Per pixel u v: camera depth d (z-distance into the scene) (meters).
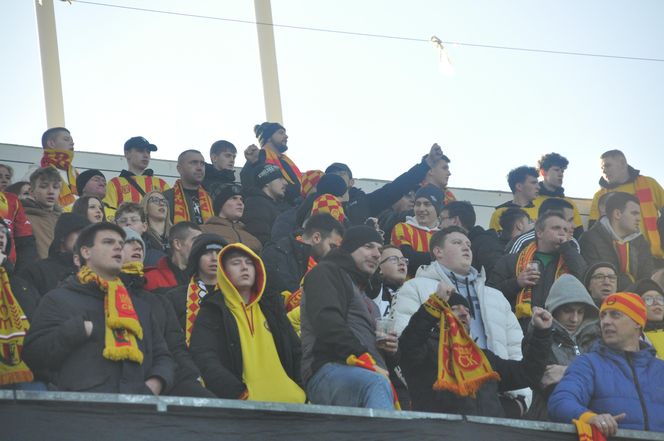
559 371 25.23
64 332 20.31
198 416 18.73
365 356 21.28
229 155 36.94
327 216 28.44
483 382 23.44
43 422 17.80
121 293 21.27
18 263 29.66
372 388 20.95
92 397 18.16
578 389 23.14
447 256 26.86
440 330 23.55
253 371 22.14
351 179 37.53
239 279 22.61
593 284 30.16
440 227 34.12
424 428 20.39
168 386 21.12
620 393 23.33
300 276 29.11
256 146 37.47
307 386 21.84
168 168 41.03
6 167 34.31
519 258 31.44
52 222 31.56
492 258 33.22
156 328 21.61
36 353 20.31
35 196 31.59
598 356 23.73
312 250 28.30
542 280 30.73
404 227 33.41
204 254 24.61
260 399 21.92
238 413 19.03
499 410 23.89
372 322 22.62
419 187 37.53
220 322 22.47
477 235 33.88
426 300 24.91
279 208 35.06
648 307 28.70
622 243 34.22
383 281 28.48
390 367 23.17
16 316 22.03
